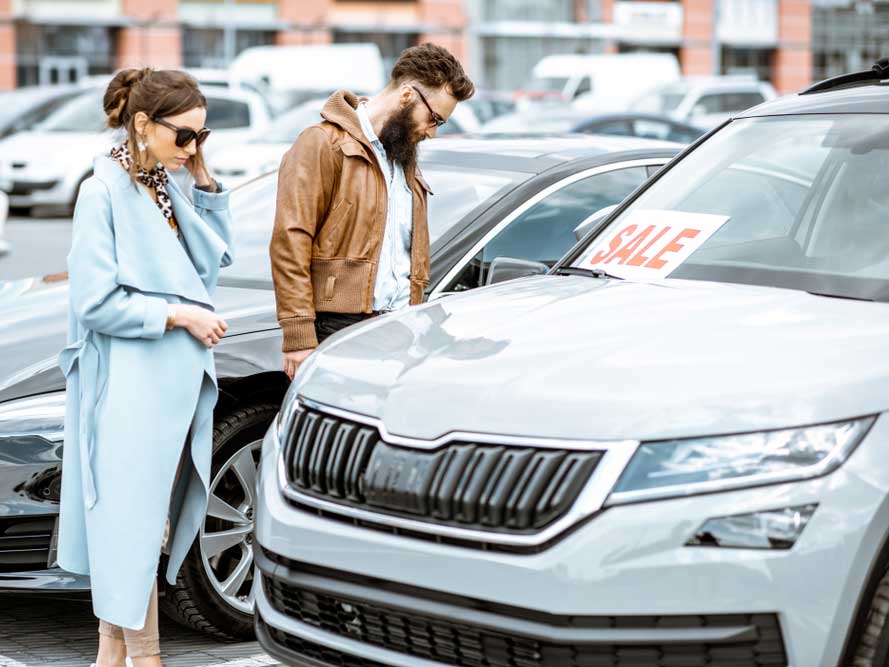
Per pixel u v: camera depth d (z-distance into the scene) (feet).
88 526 15.24
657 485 11.02
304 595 12.84
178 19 158.20
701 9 180.34
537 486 11.26
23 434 16.90
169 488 15.38
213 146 77.25
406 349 13.37
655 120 66.80
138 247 15.14
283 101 88.48
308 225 17.01
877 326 12.54
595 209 21.33
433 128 17.51
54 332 19.21
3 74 150.30
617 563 10.91
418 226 17.79
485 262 19.92
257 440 18.25
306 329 16.98
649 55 112.98
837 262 14.61
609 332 12.81
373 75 102.06
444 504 11.62
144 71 15.12
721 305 13.48
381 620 12.17
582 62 113.09
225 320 18.48
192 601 17.79
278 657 13.17
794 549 10.81
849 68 182.80
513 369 12.21
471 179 21.20
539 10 175.63
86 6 153.69
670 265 15.51
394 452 12.07
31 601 20.49
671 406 11.25
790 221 15.47
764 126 17.20
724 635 10.84
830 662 10.94
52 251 63.31
